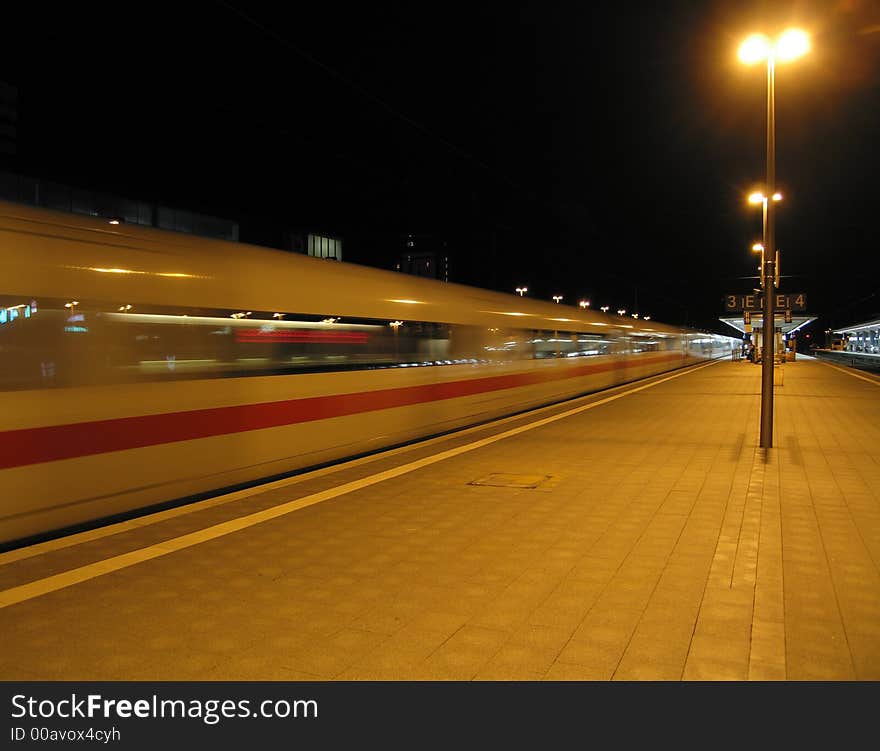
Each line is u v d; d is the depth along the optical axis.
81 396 5.62
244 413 7.27
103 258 5.87
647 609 4.02
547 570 4.72
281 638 3.69
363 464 8.70
